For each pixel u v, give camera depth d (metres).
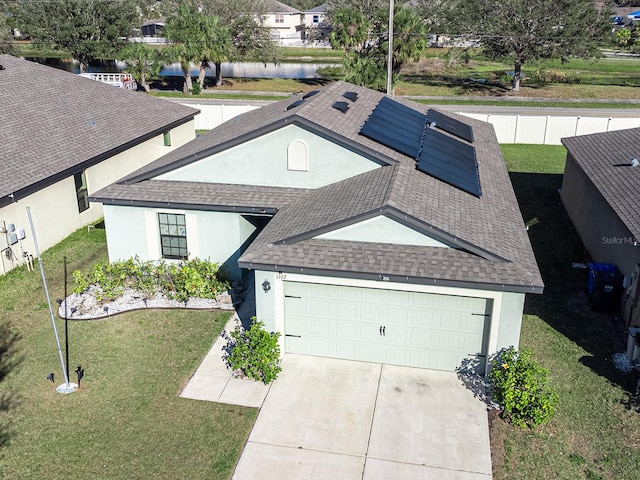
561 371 13.28
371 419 11.74
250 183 16.70
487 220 13.81
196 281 15.82
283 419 11.77
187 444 11.16
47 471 10.55
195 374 13.17
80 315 15.60
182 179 17.17
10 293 16.89
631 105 44.56
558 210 23.61
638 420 11.70
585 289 17.14
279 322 13.45
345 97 19.52
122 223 16.95
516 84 50.56
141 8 86.25
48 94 25.11
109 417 11.88
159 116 27.84
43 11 58.34
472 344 12.85
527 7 47.53
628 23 82.56
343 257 12.55
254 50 57.50
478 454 10.88
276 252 12.88
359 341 13.41
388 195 13.01
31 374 13.25
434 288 12.29
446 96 48.81
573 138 23.61
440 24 63.97
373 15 53.50
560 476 10.39
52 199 19.94
